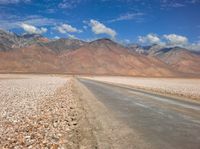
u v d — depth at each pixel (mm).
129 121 13203
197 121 13195
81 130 11195
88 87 44625
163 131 10922
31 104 20000
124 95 29469
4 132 10891
